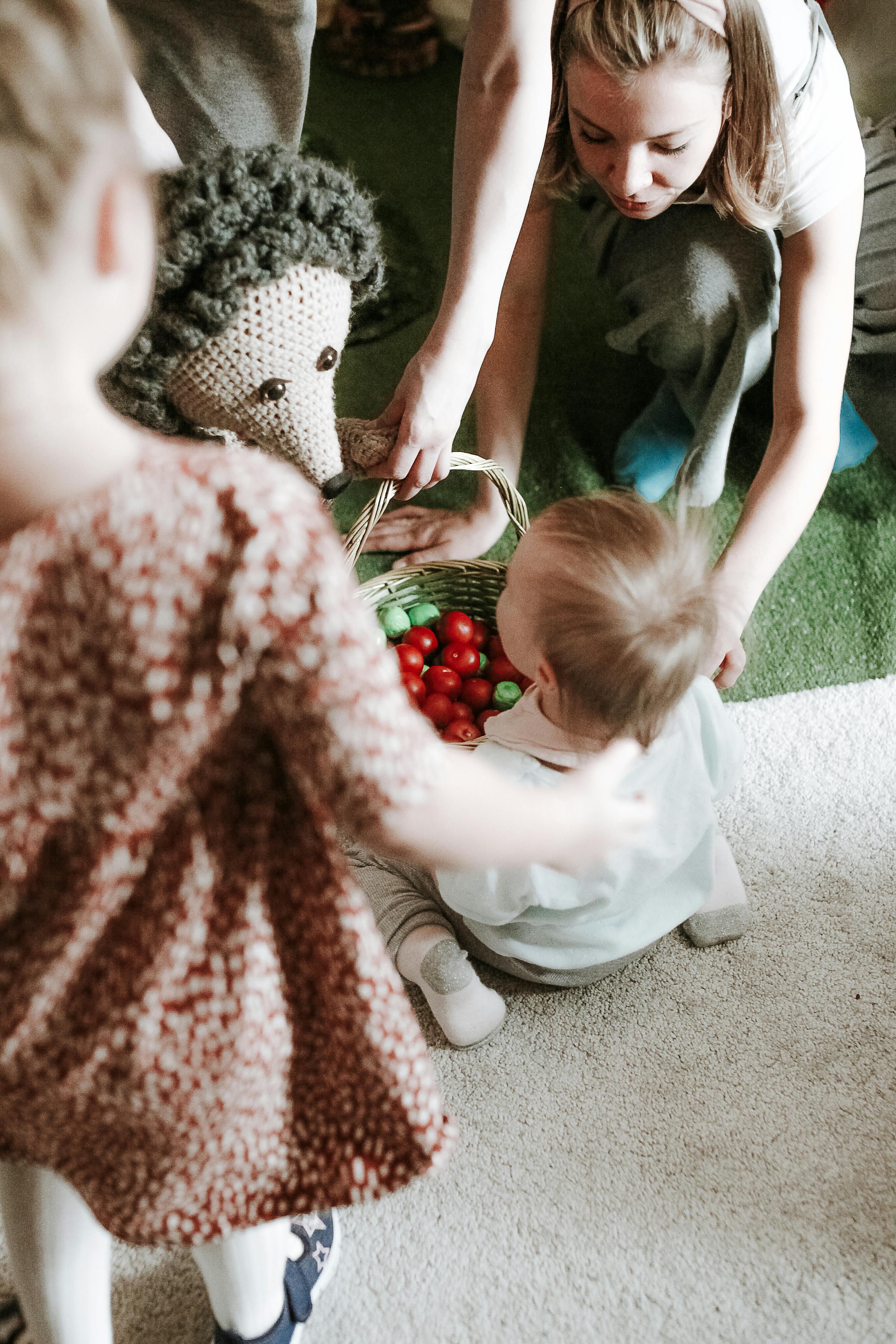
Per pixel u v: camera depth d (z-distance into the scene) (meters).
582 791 0.57
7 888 0.49
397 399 1.01
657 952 1.16
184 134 1.10
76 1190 0.63
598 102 1.05
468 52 0.93
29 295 0.37
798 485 1.17
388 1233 0.97
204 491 0.42
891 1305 0.93
